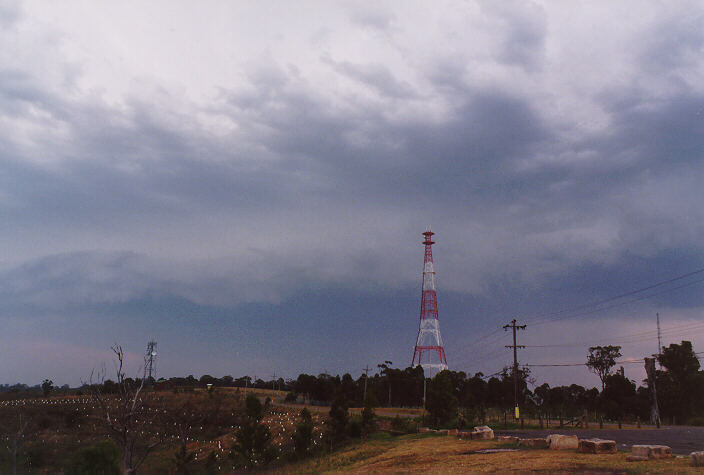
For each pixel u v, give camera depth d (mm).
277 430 83188
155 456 52094
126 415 27891
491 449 37188
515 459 30609
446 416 70625
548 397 136000
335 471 33938
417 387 140250
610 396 121438
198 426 73750
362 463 38844
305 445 57406
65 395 117000
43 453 57188
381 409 112688
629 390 122250
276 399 142250
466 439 46719
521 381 136375
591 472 24422
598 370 135500
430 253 135250
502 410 108062
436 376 73062
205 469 50125
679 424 106812
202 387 161750
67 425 78375
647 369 90625
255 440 52406
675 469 23703
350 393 134000
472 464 30172
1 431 70500
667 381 118750
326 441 61188
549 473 24594
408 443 49219
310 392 138125
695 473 22516
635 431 59156
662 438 46625
